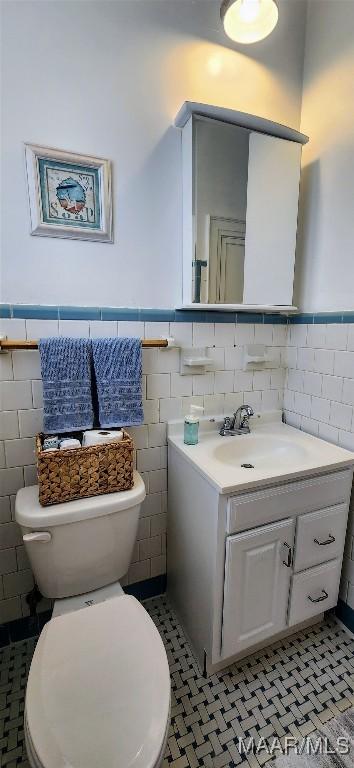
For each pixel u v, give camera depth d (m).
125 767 0.61
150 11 1.14
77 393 1.12
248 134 1.27
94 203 1.15
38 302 1.12
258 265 1.36
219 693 1.13
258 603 1.14
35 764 0.63
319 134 1.34
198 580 1.18
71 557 1.04
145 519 1.43
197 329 1.38
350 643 1.31
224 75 1.27
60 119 1.07
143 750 0.64
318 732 1.02
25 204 1.07
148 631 0.88
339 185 1.27
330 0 1.25
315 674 1.19
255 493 1.04
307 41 1.38
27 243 1.09
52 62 1.04
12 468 1.16
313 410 1.45
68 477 1.01
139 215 1.22
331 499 1.21
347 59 1.20
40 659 0.80
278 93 1.37
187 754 0.97
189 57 1.21
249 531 1.07
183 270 1.31
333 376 1.35
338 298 1.31
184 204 1.26
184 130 1.22
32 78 1.02
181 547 1.32
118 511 1.06
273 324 1.54
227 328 1.44
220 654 1.12
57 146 1.08
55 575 1.04
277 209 1.36
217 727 1.03
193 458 1.17
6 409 1.13
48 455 0.98
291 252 1.41
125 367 1.19
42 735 0.66
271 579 1.15
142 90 1.16
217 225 1.27
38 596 1.19
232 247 1.31
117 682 0.76
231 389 1.49
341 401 1.32
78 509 1.00
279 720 1.05
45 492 0.99
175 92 1.21
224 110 1.16
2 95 1.00
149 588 1.51
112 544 1.09
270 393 1.59
